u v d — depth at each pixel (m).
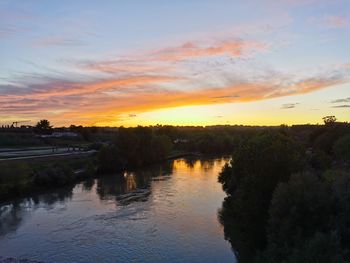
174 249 45.34
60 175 90.94
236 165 57.22
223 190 79.00
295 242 32.16
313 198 34.41
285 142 53.41
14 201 75.19
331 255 27.95
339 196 34.16
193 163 148.00
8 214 63.94
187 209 64.44
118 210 64.62
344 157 87.94
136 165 131.00
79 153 133.88
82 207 67.94
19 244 47.91
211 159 167.12
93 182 98.38
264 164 46.22
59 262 41.84
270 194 44.91
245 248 44.53
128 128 134.25
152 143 143.25
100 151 115.62
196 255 43.47
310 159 70.69
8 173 79.94
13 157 112.69
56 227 55.19
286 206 35.22
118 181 99.50
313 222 33.69
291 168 45.78
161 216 60.09
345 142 90.56
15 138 185.38
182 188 84.88
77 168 111.06
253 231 43.75
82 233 52.00
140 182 95.81
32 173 91.38
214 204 67.94
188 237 49.59
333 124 135.62
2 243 48.34
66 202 72.75
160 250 45.06
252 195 44.72
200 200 71.50
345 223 31.45
